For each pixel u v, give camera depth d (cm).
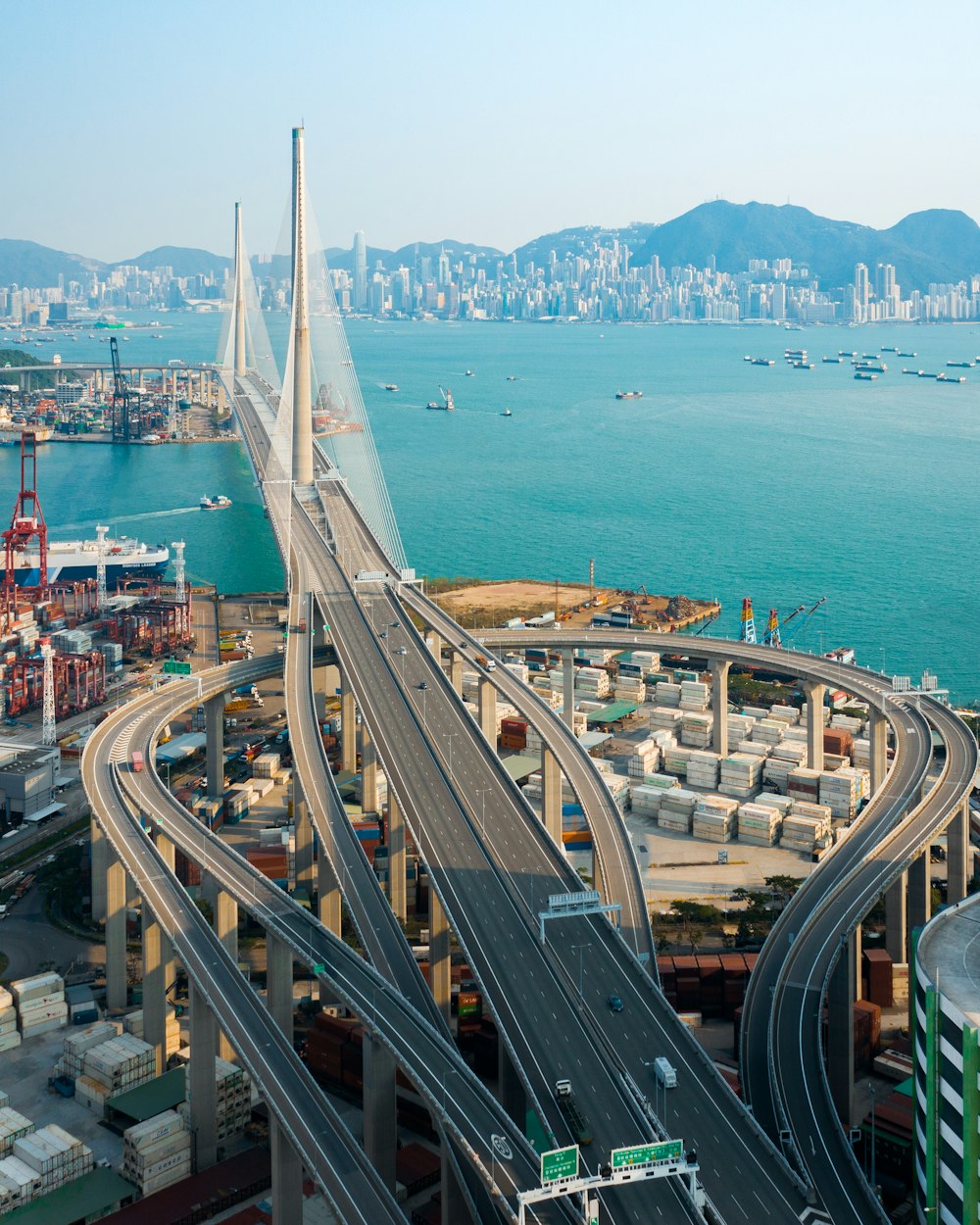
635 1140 17725
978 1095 17150
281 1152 19312
